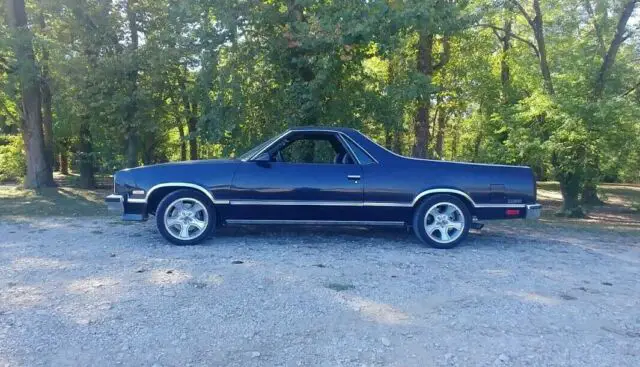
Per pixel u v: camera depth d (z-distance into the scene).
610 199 27.16
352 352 3.80
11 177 30.36
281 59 11.78
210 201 7.16
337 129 7.52
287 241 7.52
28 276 5.46
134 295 4.86
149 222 9.28
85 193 21.05
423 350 3.86
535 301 4.99
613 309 4.84
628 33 16.11
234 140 12.04
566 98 15.11
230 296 4.89
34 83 19.28
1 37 16.77
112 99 16.45
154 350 3.76
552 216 17.80
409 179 7.26
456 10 11.17
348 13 10.16
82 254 6.50
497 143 18.38
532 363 3.68
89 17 17.14
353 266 6.09
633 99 16.31
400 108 12.62
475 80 20.61
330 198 7.18
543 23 18.22
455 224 7.37
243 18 11.34
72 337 3.93
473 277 5.77
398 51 12.85
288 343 3.92
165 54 15.16
